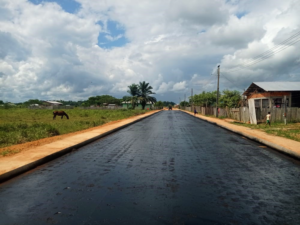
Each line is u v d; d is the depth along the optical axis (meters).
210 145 10.44
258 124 20.14
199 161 7.25
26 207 3.84
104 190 4.61
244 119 23.77
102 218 3.43
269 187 4.88
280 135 12.65
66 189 4.70
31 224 3.28
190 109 71.69
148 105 90.44
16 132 12.52
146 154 8.34
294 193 4.54
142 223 3.28
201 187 4.82
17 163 6.42
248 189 4.73
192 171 6.06
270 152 8.94
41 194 4.43
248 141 11.84
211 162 7.13
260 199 4.21
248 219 3.43
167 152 8.72
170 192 4.51
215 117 34.25
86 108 76.00
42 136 12.22
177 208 3.78
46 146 9.30
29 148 8.87
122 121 25.45
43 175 5.77
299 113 20.78
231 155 8.27
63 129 15.37
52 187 4.83
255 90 30.92
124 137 13.32
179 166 6.59
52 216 3.51
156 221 3.34
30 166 6.44
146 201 4.05
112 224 3.25
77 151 9.06
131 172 5.94
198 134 14.75
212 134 14.80
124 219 3.40
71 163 7.03
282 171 6.19
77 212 3.63
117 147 9.89
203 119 30.62
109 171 6.05
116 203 3.97
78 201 4.06
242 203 4.01
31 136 11.70
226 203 4.00
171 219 3.41
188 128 18.91
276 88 26.92
